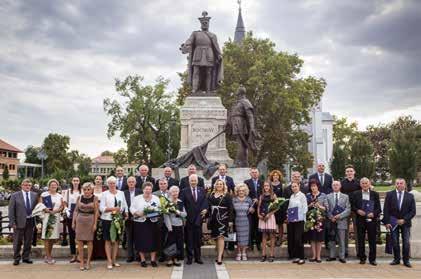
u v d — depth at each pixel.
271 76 42.72
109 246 10.66
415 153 37.75
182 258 11.46
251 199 12.03
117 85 58.41
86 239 10.48
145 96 58.94
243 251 11.55
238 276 9.55
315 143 75.44
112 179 10.96
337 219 11.32
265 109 44.38
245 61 44.69
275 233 11.99
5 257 12.05
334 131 83.81
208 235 13.16
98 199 10.93
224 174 12.84
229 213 11.12
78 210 10.67
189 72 20.58
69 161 101.75
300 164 47.75
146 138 59.28
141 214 10.66
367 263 11.16
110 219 10.62
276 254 12.10
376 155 78.25
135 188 11.81
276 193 11.95
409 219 10.96
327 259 11.54
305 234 11.36
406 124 80.25
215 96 20.22
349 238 13.41
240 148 17.89
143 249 10.66
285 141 46.41
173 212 10.71
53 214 11.27
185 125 19.72
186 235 11.12
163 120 59.53
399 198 11.11
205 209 11.07
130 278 9.42
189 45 20.48
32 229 11.35
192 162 16.89
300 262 11.02
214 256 12.10
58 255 12.19
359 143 41.25
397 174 37.72
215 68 20.59
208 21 20.80
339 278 9.40
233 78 43.97
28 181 11.40
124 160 63.28
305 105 46.91
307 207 11.38
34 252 12.12
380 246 12.20
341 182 12.23
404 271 10.21
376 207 11.14
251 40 45.47
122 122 58.53
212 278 9.38
